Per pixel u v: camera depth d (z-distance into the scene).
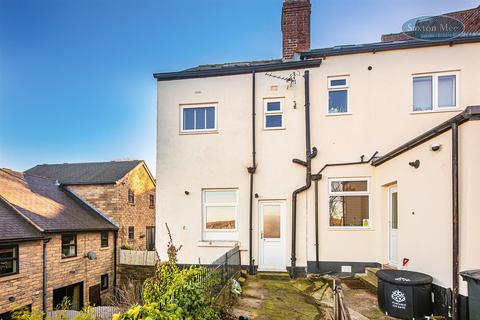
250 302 5.94
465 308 4.35
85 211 15.52
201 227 8.88
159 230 9.01
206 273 4.65
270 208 8.69
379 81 8.41
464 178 4.50
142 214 19.58
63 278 11.84
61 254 11.88
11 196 12.41
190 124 9.32
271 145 8.77
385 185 7.50
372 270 7.38
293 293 6.59
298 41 9.62
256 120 8.91
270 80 8.92
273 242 8.53
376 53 8.48
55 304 11.55
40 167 20.78
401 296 4.77
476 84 8.05
